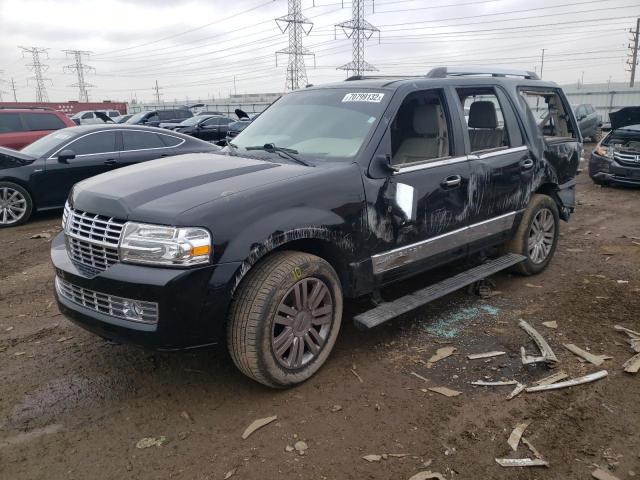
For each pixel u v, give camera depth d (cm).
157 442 285
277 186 319
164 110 2325
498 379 344
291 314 321
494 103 485
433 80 428
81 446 283
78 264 323
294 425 297
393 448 277
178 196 303
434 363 366
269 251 310
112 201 307
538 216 532
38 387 342
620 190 1116
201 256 283
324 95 438
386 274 379
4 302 493
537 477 256
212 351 388
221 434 291
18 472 264
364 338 403
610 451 274
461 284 429
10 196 814
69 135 872
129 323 291
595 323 429
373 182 360
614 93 3488
